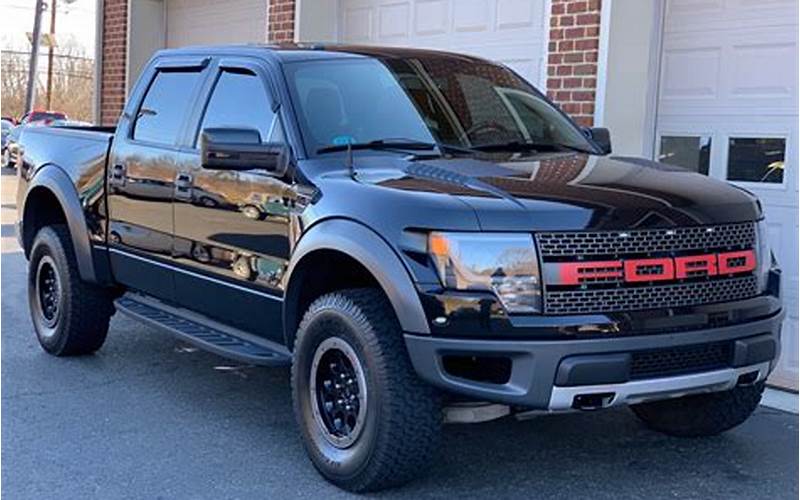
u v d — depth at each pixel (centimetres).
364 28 991
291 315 476
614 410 565
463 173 440
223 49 570
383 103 509
